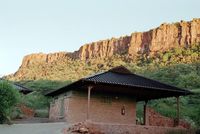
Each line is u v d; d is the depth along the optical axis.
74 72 118.19
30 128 19.75
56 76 110.62
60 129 19.94
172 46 130.50
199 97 48.88
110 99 27.06
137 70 99.00
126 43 146.38
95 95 26.66
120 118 27.00
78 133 19.38
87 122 20.86
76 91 26.33
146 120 29.28
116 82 23.42
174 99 46.31
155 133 22.31
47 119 30.19
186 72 78.31
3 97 21.25
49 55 162.88
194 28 131.62
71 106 25.94
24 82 76.81
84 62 139.50
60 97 29.03
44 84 67.00
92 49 153.50
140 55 132.50
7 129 18.72
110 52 148.38
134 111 27.72
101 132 20.86
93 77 23.44
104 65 125.75
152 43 135.62
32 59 162.38
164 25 137.88
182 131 22.61
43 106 44.84
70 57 159.25
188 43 128.25
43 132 18.41
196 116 32.62
